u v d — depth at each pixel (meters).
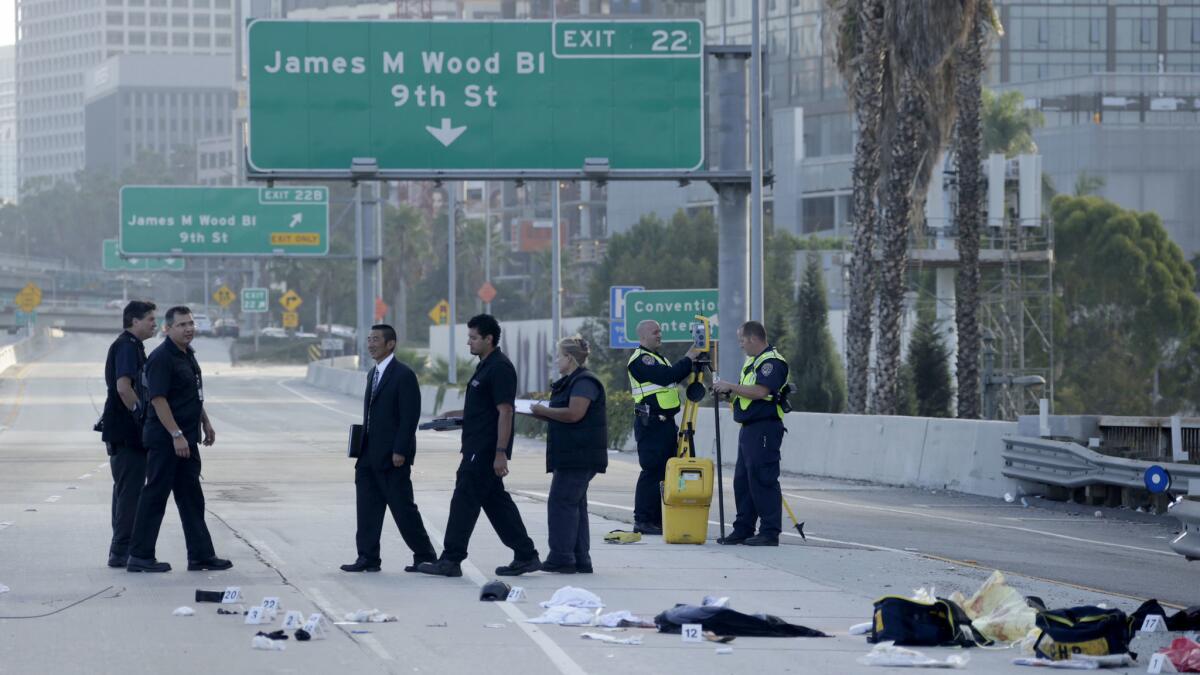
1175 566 49.25
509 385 41.88
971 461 80.81
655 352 54.56
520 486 79.12
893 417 88.50
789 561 46.84
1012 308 172.38
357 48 97.88
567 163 98.62
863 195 113.06
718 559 47.16
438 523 57.69
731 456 103.12
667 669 29.58
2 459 102.62
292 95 97.62
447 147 98.19
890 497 78.19
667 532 50.97
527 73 98.50
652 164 99.06
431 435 139.50
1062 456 72.31
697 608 34.03
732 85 99.94
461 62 98.31
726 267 102.00
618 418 122.50
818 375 160.25
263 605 35.34
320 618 33.16
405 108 98.00
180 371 42.59
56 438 132.88
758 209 96.69
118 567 43.78
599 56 98.62
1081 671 29.66
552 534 43.09
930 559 47.94
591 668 29.58
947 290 169.50
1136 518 66.94
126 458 43.81
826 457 95.19
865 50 111.06
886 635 32.34
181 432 42.28
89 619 34.84
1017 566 47.72
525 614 35.97
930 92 120.94
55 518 59.16
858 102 112.25
